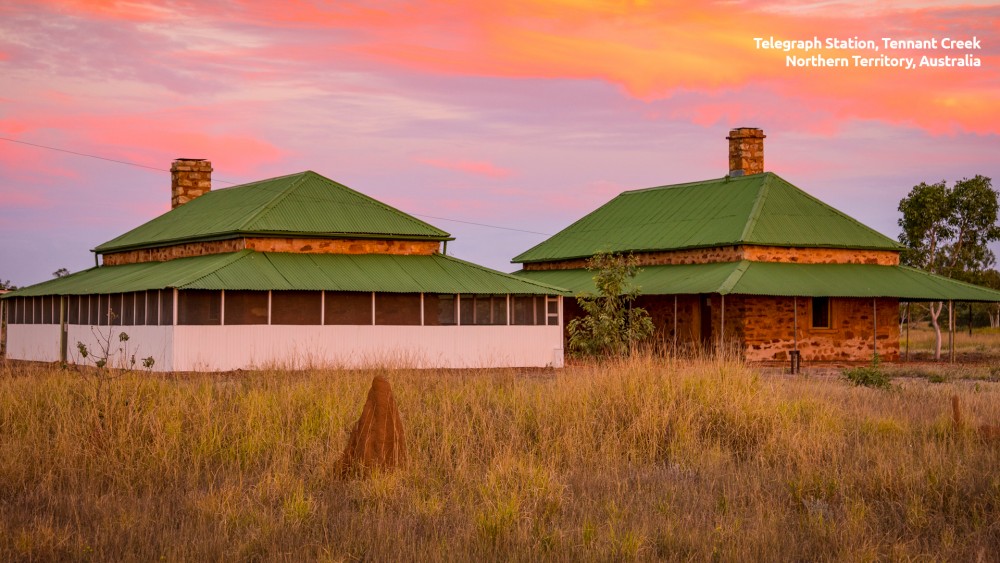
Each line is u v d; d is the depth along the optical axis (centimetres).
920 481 1237
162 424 1481
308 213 3572
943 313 8238
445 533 1046
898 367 3497
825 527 1061
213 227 3600
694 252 4050
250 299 3095
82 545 977
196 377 2300
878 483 1247
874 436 1581
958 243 5203
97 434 1415
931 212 5144
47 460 1347
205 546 971
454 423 1591
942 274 5169
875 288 3734
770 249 3884
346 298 3250
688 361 1978
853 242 4022
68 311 3738
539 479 1234
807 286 3638
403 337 3312
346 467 1335
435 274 3481
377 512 1142
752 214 3994
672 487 1259
